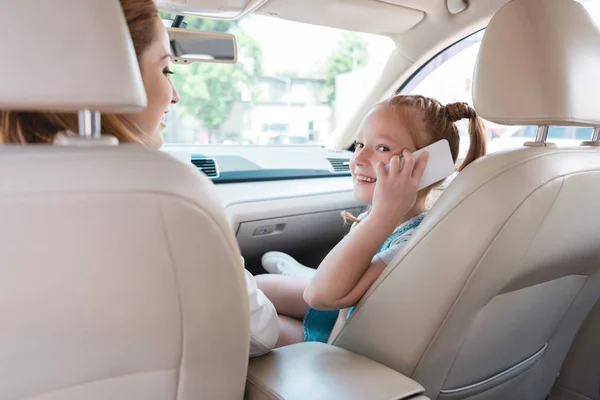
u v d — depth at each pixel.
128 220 0.43
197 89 2.22
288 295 1.30
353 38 2.36
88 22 0.40
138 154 0.44
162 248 0.45
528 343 1.03
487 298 0.79
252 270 1.91
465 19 1.79
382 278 0.83
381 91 2.24
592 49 0.78
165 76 0.79
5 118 0.57
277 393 0.69
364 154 1.04
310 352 0.83
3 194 0.38
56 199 0.40
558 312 1.04
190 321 0.50
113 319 0.46
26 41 0.38
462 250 0.73
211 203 0.47
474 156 1.03
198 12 1.66
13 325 0.42
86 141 0.44
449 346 0.81
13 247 0.40
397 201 0.90
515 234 0.72
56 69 0.39
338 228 1.97
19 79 0.38
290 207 1.77
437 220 0.76
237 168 1.95
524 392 1.15
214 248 0.48
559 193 0.73
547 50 0.74
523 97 0.75
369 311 0.85
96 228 0.42
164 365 0.52
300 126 2.75
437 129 1.00
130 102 0.41
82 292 0.43
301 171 2.08
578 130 1.60
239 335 0.55
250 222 1.70
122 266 0.44
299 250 1.96
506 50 0.76
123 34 0.42
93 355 0.48
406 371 0.79
